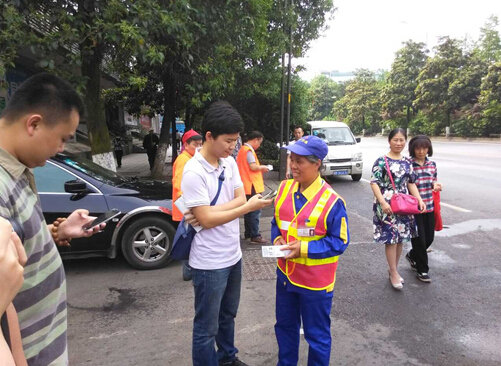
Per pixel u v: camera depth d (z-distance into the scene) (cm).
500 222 628
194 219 208
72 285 406
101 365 269
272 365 268
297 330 241
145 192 457
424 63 4084
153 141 1295
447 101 3397
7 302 77
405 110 4356
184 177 207
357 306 352
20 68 1008
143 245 443
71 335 309
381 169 370
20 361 98
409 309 346
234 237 226
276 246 213
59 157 434
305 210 218
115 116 2106
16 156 124
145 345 294
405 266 453
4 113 123
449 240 543
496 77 2889
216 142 204
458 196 828
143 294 383
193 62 733
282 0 1043
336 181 1108
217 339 250
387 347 287
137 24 498
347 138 1188
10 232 82
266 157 1377
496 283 400
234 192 230
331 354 279
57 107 124
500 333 305
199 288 219
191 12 611
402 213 357
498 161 1448
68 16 470
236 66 871
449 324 320
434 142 3031
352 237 566
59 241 171
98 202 423
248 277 421
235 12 707
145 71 989
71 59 480
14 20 435
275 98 1259
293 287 224
